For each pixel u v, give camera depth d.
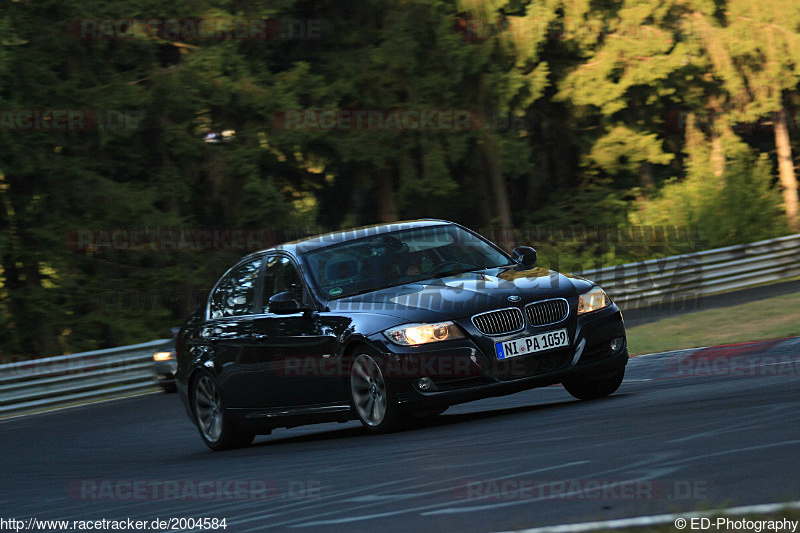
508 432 21.02
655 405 22.42
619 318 25.91
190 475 22.56
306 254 27.95
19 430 45.00
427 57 95.75
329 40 98.00
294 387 26.80
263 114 89.19
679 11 105.75
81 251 89.06
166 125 87.44
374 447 22.17
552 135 113.50
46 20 85.06
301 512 14.85
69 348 88.12
